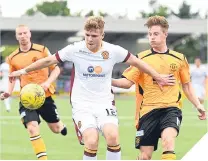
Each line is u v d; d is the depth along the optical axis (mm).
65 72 89625
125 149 30125
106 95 19406
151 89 19766
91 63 19250
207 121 46656
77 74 19484
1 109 59125
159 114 19656
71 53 19391
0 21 95125
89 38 18938
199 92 58625
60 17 96625
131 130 39562
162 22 19953
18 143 32344
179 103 19859
